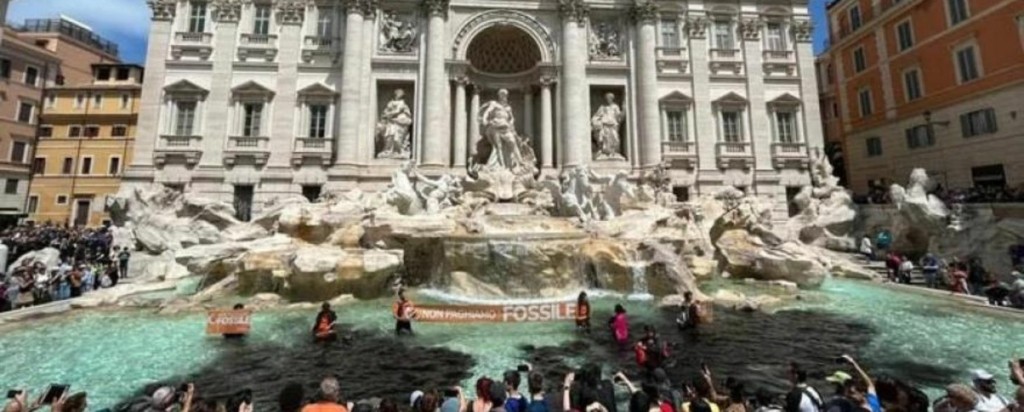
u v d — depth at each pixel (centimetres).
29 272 2209
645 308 1911
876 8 4122
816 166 3709
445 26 3725
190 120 3488
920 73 3716
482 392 849
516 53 4034
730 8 4009
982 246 2445
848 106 4519
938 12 3538
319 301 1997
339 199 2925
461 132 3656
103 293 2055
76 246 2980
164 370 1263
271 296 1969
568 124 3656
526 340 1504
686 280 2084
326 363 1316
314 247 2144
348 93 3497
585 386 867
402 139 3581
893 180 3981
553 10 3862
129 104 5341
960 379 1200
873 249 3039
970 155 3312
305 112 3572
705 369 1049
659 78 3875
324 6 3706
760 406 877
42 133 5284
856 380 891
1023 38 2972
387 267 2097
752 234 2891
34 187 5178
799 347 1441
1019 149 3000
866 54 4275
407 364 1306
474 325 1658
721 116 3881
